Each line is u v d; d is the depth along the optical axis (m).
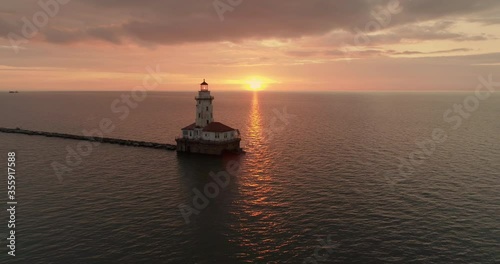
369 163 84.00
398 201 58.53
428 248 43.50
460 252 42.44
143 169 80.25
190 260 41.16
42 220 51.25
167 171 78.44
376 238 46.03
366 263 40.53
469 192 62.62
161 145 106.06
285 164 83.69
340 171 77.00
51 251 42.62
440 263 40.31
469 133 134.25
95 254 42.09
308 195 61.78
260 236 46.81
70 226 49.41
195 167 81.81
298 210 55.22
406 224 49.91
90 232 47.62
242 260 41.25
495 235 46.34
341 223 50.44
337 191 63.72
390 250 43.12
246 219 52.03
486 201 58.16
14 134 132.00
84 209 55.59
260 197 61.09
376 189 64.62
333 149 101.81
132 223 50.59
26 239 45.53
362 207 56.16
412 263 40.41
